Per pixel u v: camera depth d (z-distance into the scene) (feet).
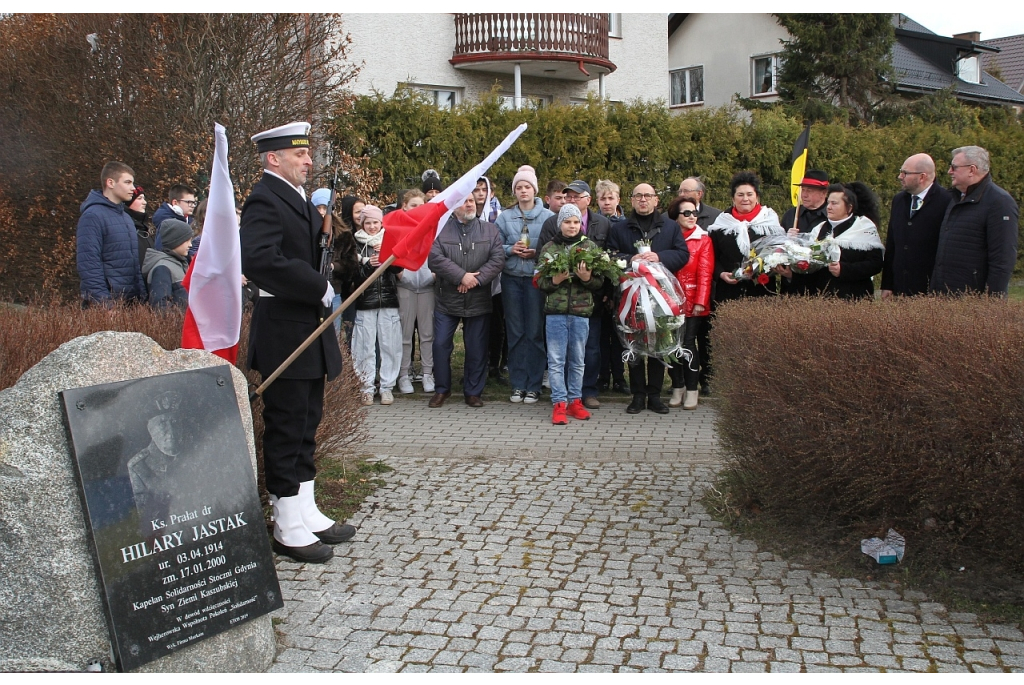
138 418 10.78
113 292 23.18
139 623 10.50
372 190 44.47
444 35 58.90
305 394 14.88
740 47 102.99
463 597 13.61
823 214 24.66
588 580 14.20
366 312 26.58
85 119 45.09
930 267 22.16
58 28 44.75
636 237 25.36
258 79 42.65
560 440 22.65
